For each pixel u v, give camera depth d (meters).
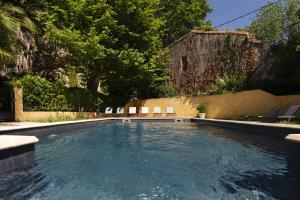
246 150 6.95
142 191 3.83
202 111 17.59
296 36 11.84
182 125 14.89
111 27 17.91
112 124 15.67
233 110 15.83
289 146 5.25
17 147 4.71
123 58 17.69
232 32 18.67
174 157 6.16
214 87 18.47
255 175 4.53
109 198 3.57
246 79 17.14
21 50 14.38
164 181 4.33
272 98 13.59
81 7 16.88
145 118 17.78
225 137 9.62
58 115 14.40
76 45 15.51
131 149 7.21
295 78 12.19
